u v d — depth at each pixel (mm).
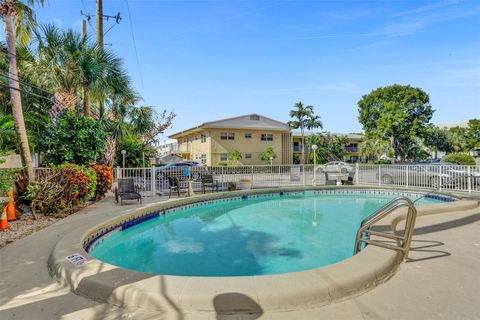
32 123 12508
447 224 5980
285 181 16312
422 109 36719
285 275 3078
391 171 14750
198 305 2674
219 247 6285
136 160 21328
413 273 3500
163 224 8281
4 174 6656
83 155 9352
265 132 30594
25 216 7352
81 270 3330
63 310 2740
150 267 5227
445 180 12539
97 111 16734
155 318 2598
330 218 8977
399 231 5398
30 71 11719
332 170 21031
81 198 7969
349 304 2797
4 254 4430
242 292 2721
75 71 11266
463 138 45938
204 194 11234
